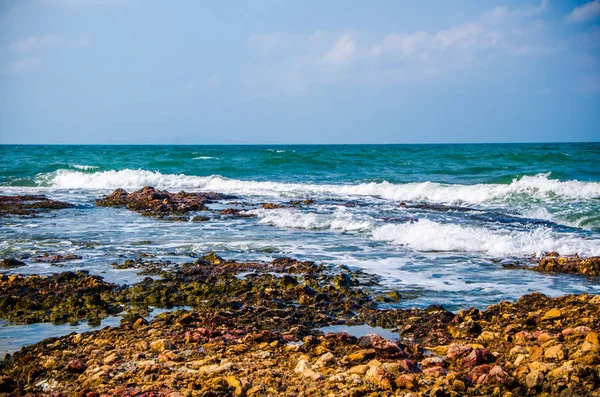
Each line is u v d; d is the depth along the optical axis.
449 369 7.11
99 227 19.45
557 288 11.66
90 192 31.38
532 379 6.41
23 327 9.39
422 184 30.48
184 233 18.28
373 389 6.34
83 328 9.29
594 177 34.53
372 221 19.97
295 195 29.56
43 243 16.42
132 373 6.92
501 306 9.83
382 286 11.76
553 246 15.38
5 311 10.20
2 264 13.59
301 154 59.03
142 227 19.50
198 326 8.91
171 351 7.68
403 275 12.77
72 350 7.99
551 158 48.34
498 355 7.41
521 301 10.08
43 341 8.38
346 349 7.75
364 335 8.35
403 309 10.04
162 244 16.36
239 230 18.94
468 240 15.98
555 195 26.28
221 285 11.40
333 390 6.31
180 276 12.34
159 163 49.62
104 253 15.04
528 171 38.78
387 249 15.80
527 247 15.44
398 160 52.75
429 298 10.88
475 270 13.30
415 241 16.56
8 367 7.59
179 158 58.06
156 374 6.86
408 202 26.41
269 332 8.34
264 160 50.69
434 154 61.06
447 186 29.11
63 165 44.31
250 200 27.31
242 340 8.18
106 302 10.59
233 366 6.98
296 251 15.46
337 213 22.11
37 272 12.98
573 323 8.49
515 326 8.59
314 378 6.62
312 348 7.80
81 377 6.94
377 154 57.53
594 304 9.37
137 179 36.34
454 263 14.04
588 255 14.46
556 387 6.27
